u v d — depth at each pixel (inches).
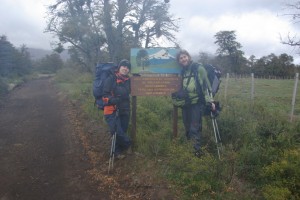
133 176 150.6
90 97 360.8
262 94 488.7
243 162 147.5
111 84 164.6
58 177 158.4
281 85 738.2
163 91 171.2
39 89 665.6
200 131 165.9
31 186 149.4
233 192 128.3
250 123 193.6
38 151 198.5
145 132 193.0
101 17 727.7
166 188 136.8
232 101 304.7
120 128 167.5
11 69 1137.4
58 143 215.2
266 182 133.1
